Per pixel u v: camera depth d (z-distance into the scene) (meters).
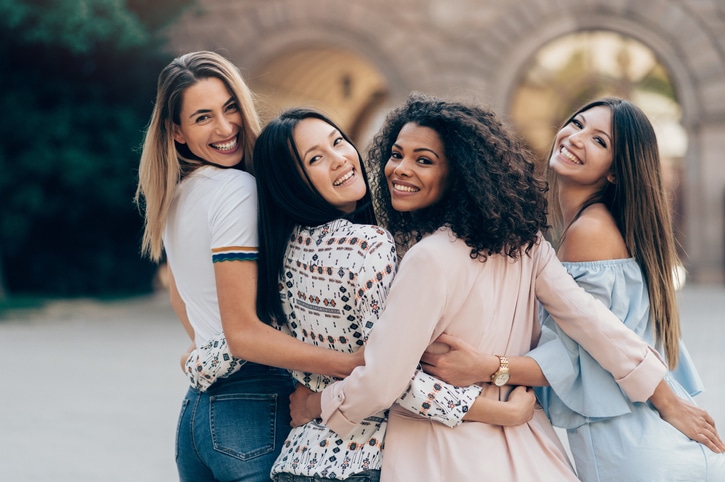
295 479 2.85
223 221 2.96
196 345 3.20
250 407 3.00
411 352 2.69
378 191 3.21
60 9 14.80
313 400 2.89
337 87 25.77
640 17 18.56
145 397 8.09
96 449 6.36
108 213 17.28
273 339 2.86
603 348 2.91
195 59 3.22
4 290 16.47
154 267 18.58
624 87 19.34
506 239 2.81
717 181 18.44
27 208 16.14
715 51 18.38
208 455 2.99
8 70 15.88
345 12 19.52
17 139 15.82
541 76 19.55
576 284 2.99
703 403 7.20
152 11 16.67
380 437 2.87
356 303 2.78
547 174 3.55
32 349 11.07
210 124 3.17
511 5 19.03
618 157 3.24
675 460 2.99
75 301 16.48
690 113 18.52
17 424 7.12
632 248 3.23
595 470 3.04
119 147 16.23
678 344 3.32
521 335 2.97
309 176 2.90
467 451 2.80
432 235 2.83
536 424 2.99
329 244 2.84
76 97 16.34
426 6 19.31
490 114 2.97
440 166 2.88
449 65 19.36
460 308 2.82
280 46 19.73
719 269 18.34
